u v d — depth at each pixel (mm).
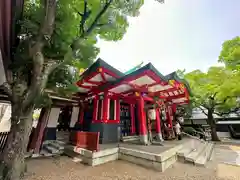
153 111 8406
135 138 9781
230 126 20047
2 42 4250
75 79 5984
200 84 15102
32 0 4707
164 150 5910
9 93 4285
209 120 16344
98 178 4191
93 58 5574
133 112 11156
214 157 7465
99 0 4871
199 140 10836
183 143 8398
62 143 8047
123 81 7145
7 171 3523
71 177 4215
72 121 11758
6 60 5066
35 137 6836
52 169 4875
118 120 9109
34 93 3859
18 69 4555
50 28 3719
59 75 5355
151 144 7590
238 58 12547
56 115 9312
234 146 11484
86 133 6348
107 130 8219
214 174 4746
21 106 3922
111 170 4891
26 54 4172
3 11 3264
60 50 4520
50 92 6258
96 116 8883
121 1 4730
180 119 13750
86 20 5168
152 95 9516
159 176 4434
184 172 4867
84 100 10672
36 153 6586
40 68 3869
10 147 3693
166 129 10641
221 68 14109
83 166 5270
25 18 4285
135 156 5766
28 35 4391
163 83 7770
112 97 9078
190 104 15555
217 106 15992
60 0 4277
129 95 9422
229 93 13219
